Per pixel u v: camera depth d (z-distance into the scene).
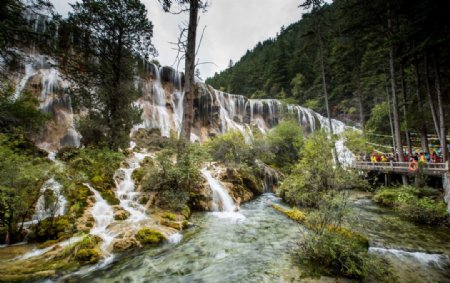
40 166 7.39
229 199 12.64
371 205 12.12
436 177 13.78
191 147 11.26
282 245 6.81
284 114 35.91
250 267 5.43
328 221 5.88
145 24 14.71
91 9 12.91
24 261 5.36
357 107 38.09
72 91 13.91
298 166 12.27
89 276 4.99
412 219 9.30
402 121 20.09
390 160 17.42
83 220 7.49
